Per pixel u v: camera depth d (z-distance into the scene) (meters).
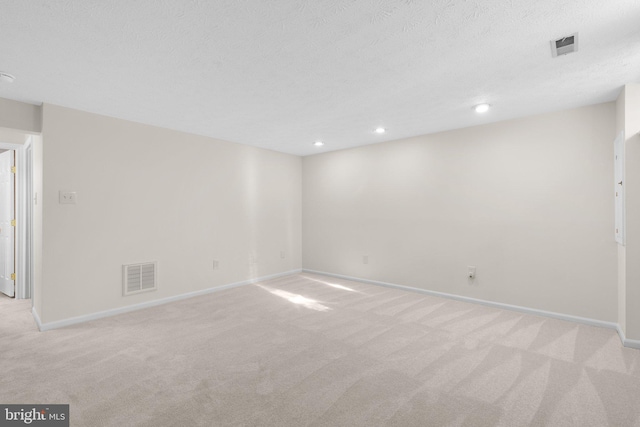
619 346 2.67
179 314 3.51
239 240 4.83
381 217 4.78
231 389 2.03
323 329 3.05
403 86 2.69
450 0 1.59
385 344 2.71
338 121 3.70
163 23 1.77
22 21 1.73
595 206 3.14
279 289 4.62
